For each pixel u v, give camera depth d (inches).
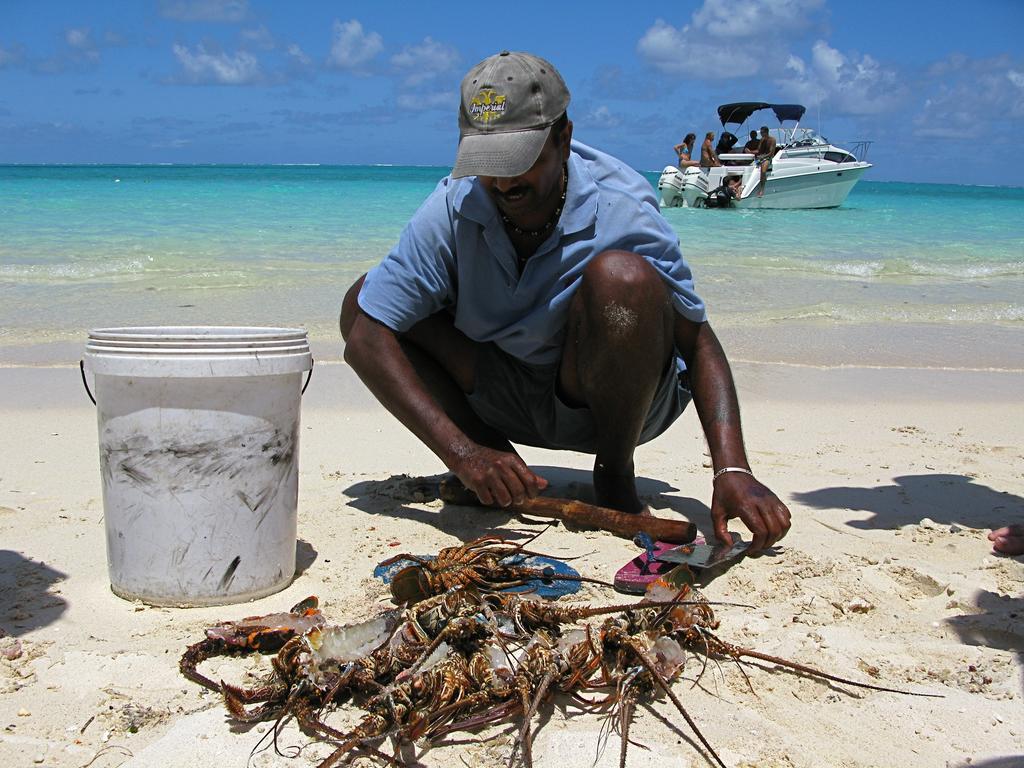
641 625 53.1
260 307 183.6
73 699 49.6
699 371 73.2
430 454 99.0
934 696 51.4
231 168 2847.0
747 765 45.1
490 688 48.4
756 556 69.6
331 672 49.7
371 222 378.0
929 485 90.3
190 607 60.3
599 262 68.0
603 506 76.7
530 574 60.6
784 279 247.9
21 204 461.7
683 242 340.8
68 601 61.1
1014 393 133.9
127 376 58.1
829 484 90.4
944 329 183.8
